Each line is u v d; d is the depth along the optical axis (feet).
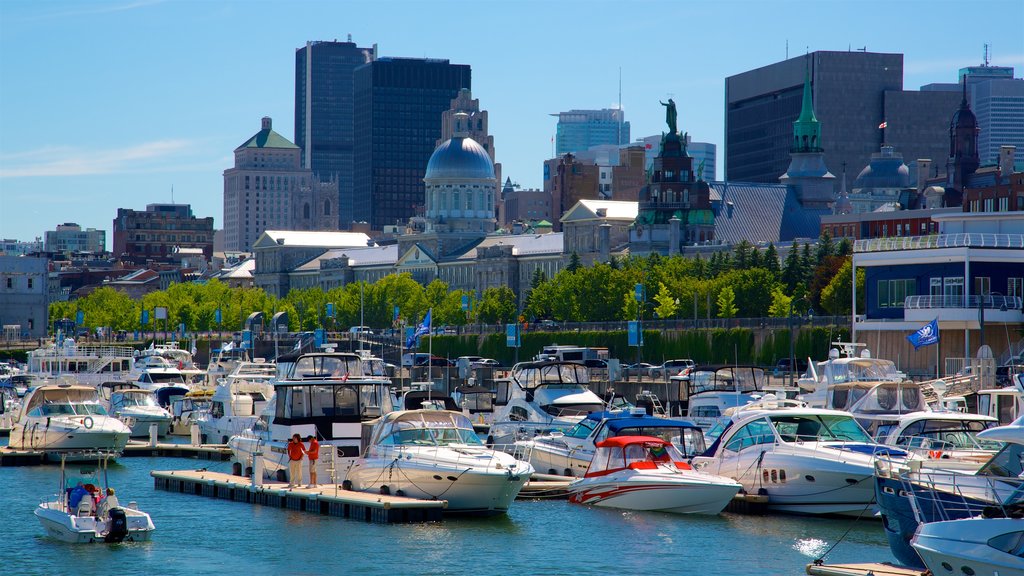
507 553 216.74
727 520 240.53
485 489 241.76
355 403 277.23
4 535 235.20
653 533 230.07
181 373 500.74
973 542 166.91
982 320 373.20
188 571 207.41
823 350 557.74
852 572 185.98
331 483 270.05
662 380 519.60
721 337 622.13
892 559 208.54
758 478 247.50
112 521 227.81
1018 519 165.27
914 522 188.44
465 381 540.52
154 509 260.01
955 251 404.16
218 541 227.40
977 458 226.38
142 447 362.94
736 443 255.29
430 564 210.18
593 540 225.35
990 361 339.77
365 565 209.67
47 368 518.78
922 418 252.62
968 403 324.60
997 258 403.13
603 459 259.39
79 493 233.76
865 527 233.35
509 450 300.20
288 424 272.92
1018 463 189.47
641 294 637.71
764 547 218.38
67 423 330.95
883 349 430.61
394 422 256.32
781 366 548.72
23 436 336.08
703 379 390.42
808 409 256.11
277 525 240.12
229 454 350.02
